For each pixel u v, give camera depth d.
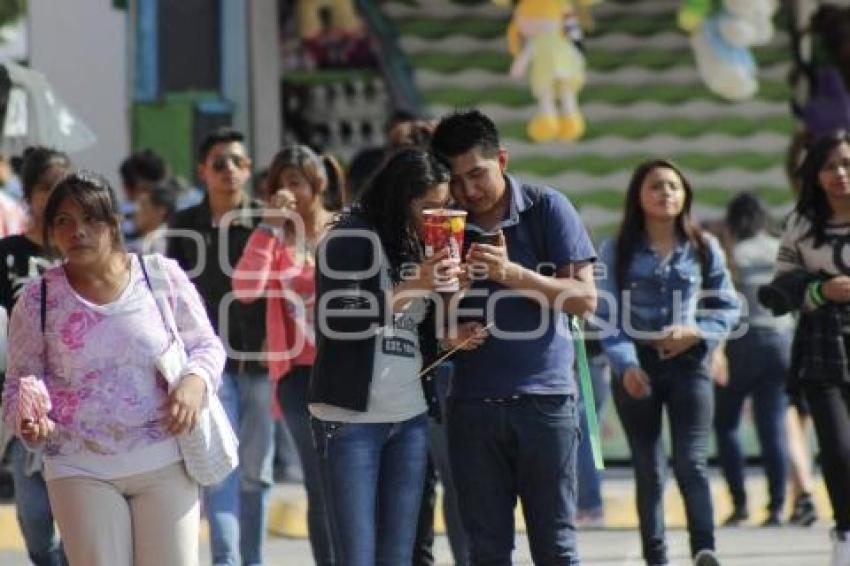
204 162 21.30
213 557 20.88
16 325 15.03
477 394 16.53
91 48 32.69
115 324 14.94
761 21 34.06
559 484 16.58
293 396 20.36
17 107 24.64
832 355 19.77
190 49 31.89
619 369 20.97
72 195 14.84
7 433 17.80
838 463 19.78
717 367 23.42
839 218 20.02
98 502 14.88
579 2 34.34
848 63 36.22
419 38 37.50
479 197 16.55
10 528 26.47
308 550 25.73
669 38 37.91
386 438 16.66
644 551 21.33
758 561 24.19
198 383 14.98
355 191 24.64
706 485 20.94
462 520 17.00
